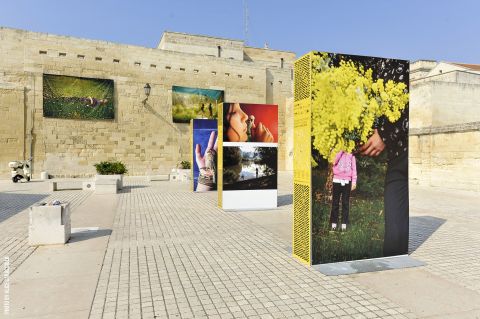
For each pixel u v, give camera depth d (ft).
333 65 17.65
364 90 18.24
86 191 53.98
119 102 90.12
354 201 18.33
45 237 21.66
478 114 76.38
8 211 34.58
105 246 21.53
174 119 96.73
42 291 14.30
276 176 38.19
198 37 125.80
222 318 12.00
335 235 18.07
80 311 12.46
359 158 18.37
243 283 15.33
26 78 79.77
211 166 54.90
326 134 17.67
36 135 80.59
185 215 33.06
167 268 17.39
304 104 17.94
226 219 31.14
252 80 109.19
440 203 40.81
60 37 83.56
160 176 86.17
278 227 27.66
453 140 54.39
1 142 77.15
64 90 83.30
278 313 12.39
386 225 18.97
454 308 12.78
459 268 17.38
